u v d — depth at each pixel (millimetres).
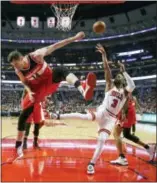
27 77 4680
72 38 4570
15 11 31000
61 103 28094
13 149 6828
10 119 20656
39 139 8711
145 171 5078
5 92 30672
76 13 31812
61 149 6938
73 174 4777
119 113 5281
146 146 5816
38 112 6664
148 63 31359
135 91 28922
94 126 15023
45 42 33844
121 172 4969
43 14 31953
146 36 30641
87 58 35156
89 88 4434
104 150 6926
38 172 4844
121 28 32281
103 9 30984
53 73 4820
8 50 34219
